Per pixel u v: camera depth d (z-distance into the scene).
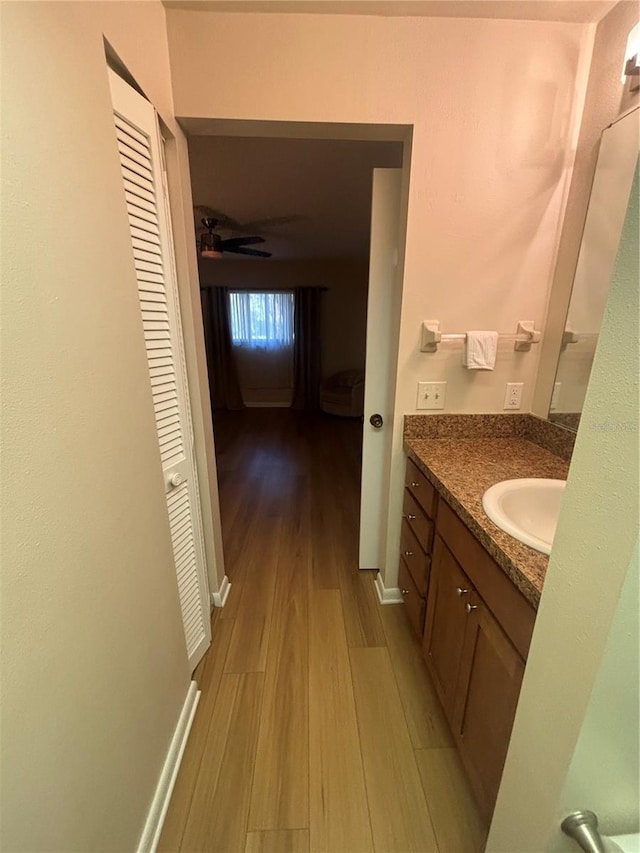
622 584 0.44
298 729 1.28
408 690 1.42
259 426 5.33
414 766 1.17
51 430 0.62
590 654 0.49
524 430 1.63
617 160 1.18
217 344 6.07
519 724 0.68
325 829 1.03
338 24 1.20
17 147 0.55
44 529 0.60
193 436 1.55
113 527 0.82
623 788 0.58
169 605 1.15
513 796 0.71
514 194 1.38
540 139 1.33
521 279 1.47
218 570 1.83
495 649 0.90
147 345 1.08
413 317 1.49
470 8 1.16
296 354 6.12
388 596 1.87
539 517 1.16
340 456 4.07
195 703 1.34
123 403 0.88
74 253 0.69
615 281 0.44
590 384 0.48
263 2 1.14
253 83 1.23
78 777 0.68
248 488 3.24
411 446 1.55
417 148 1.31
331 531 2.54
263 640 1.64
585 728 0.52
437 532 1.29
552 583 0.57
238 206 3.22
